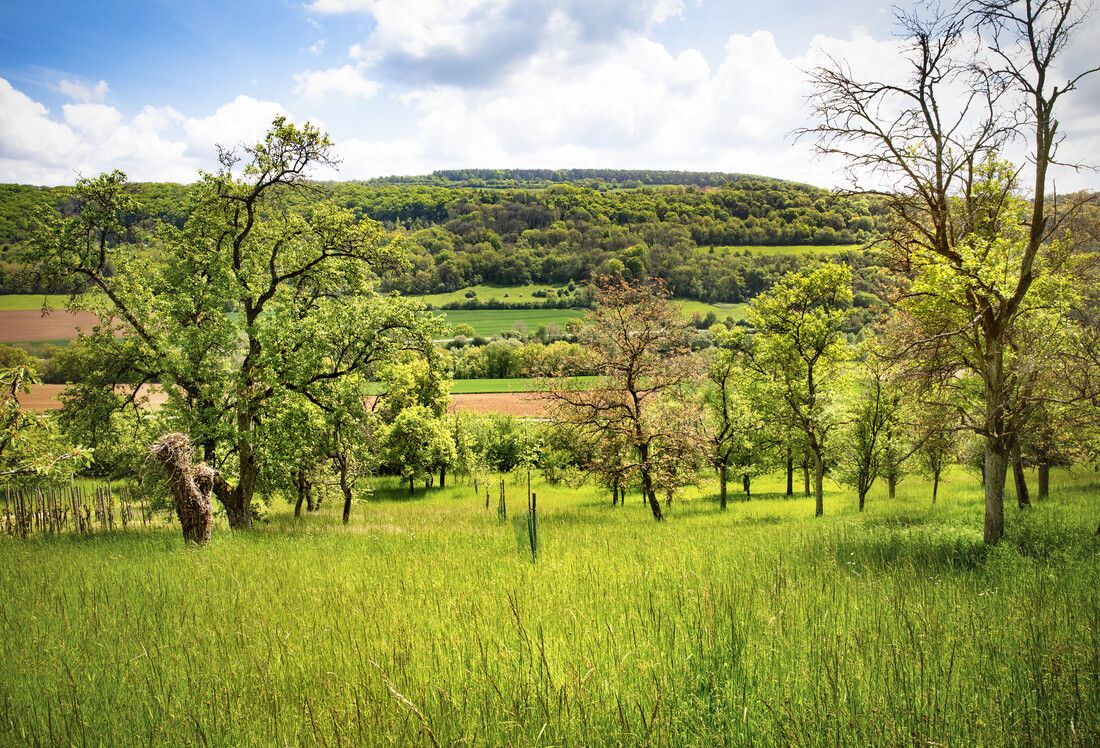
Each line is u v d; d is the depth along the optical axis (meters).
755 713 3.61
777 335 26.91
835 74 12.77
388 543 13.54
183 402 20.12
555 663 4.54
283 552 12.15
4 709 4.19
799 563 8.91
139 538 14.68
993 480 11.53
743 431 34.19
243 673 4.76
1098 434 15.41
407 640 5.30
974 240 13.01
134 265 20.48
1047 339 12.79
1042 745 3.29
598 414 25.06
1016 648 4.63
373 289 23.12
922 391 13.26
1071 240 12.65
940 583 7.27
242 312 21.69
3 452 10.49
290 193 21.45
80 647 5.62
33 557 11.57
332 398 22.20
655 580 7.55
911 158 12.74
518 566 9.30
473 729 3.62
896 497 31.56
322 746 3.46
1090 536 11.48
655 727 3.46
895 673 3.97
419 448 51.69
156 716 4.07
